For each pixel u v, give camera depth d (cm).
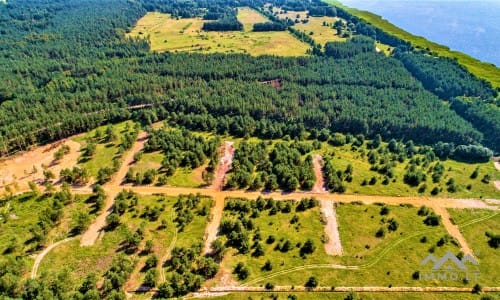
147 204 12338
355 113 17775
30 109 17375
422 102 18900
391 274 9906
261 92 19662
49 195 12656
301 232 11262
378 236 11138
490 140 16412
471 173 14450
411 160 15088
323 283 9631
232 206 12200
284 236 11094
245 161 14075
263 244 10788
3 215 11662
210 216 11750
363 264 10219
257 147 15150
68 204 12262
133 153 15175
